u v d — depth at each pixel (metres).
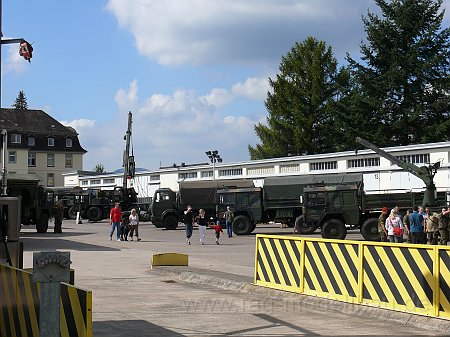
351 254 10.60
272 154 70.44
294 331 8.78
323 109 68.38
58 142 95.75
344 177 36.31
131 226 30.45
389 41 60.56
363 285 10.36
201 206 43.59
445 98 58.81
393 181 43.28
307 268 11.51
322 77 69.00
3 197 8.91
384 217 23.20
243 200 37.34
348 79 67.56
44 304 4.94
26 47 14.45
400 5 60.19
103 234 35.44
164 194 43.81
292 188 37.06
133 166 53.06
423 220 22.03
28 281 5.92
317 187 32.00
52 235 34.28
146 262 19.03
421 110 58.47
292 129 69.44
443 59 59.16
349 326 9.18
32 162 93.88
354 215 31.45
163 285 13.95
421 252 9.42
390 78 59.41
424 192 31.30
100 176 79.50
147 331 8.71
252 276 14.68
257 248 12.89
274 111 71.19
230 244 28.59
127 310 10.51
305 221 32.03
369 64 61.81
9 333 6.50
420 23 59.56
